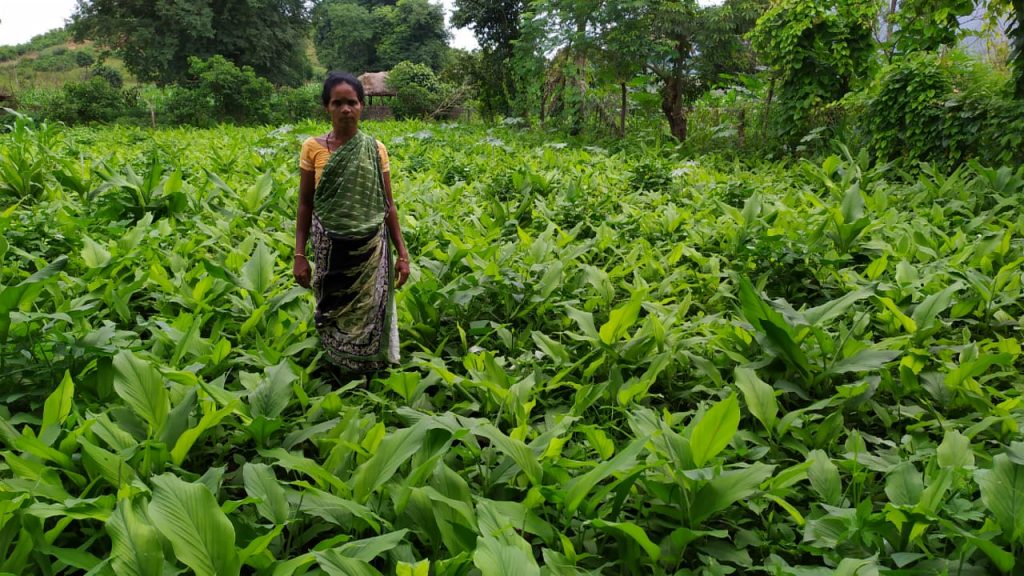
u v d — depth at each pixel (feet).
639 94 48.70
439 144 40.75
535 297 13.24
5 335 9.34
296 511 7.21
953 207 21.18
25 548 6.26
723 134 41.45
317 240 10.56
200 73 89.71
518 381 10.46
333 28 205.36
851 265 16.89
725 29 44.11
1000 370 11.59
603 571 7.24
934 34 32.48
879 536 7.19
